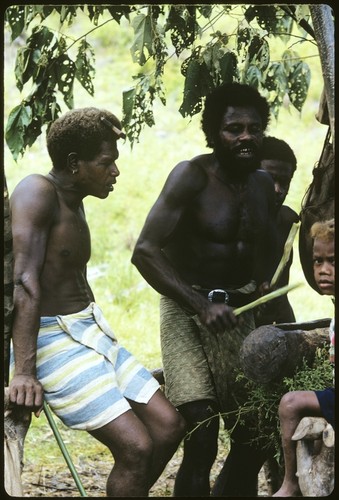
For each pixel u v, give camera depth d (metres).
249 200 4.73
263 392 4.45
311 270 4.78
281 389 4.43
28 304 4.10
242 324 4.73
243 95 4.58
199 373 4.63
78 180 4.39
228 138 4.55
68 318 4.31
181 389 4.61
